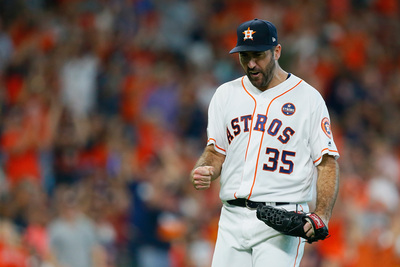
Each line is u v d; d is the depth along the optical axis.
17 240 31.97
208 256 36.44
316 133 17.36
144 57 52.69
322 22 60.75
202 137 48.47
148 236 36.41
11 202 33.47
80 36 51.78
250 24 17.08
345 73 56.50
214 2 60.38
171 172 39.62
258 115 17.50
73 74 48.88
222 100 18.12
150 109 48.56
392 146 52.09
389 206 44.53
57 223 33.12
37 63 49.88
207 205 38.81
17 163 40.59
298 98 17.52
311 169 17.42
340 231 36.50
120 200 36.69
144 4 56.78
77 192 35.44
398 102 56.94
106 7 54.84
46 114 43.03
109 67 49.81
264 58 17.02
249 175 17.34
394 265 33.38
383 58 61.28
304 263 35.06
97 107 48.19
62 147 40.44
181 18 57.75
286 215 16.39
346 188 43.62
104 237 35.16
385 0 65.81
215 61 55.38
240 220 17.62
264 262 17.22
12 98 48.34
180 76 51.94
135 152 43.50
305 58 55.59
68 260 32.84
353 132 51.31
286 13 60.56
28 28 53.94
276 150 17.27
